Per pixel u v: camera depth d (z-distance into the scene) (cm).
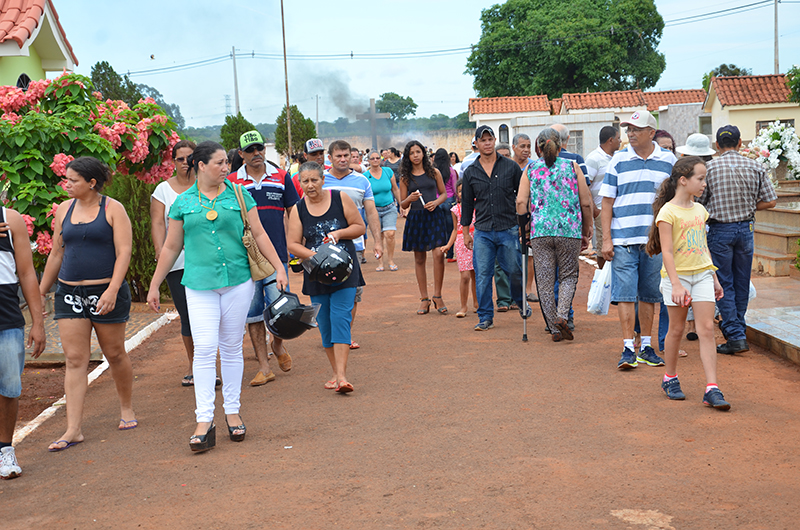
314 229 588
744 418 478
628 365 606
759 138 1474
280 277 511
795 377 571
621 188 621
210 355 471
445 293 1043
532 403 530
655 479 385
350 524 350
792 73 2352
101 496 402
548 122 2423
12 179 671
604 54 5031
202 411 466
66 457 470
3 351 428
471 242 817
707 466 400
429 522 348
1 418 438
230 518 364
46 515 382
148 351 776
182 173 605
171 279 610
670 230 514
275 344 662
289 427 505
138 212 1015
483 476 400
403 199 892
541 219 709
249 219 495
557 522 341
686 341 705
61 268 496
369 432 485
